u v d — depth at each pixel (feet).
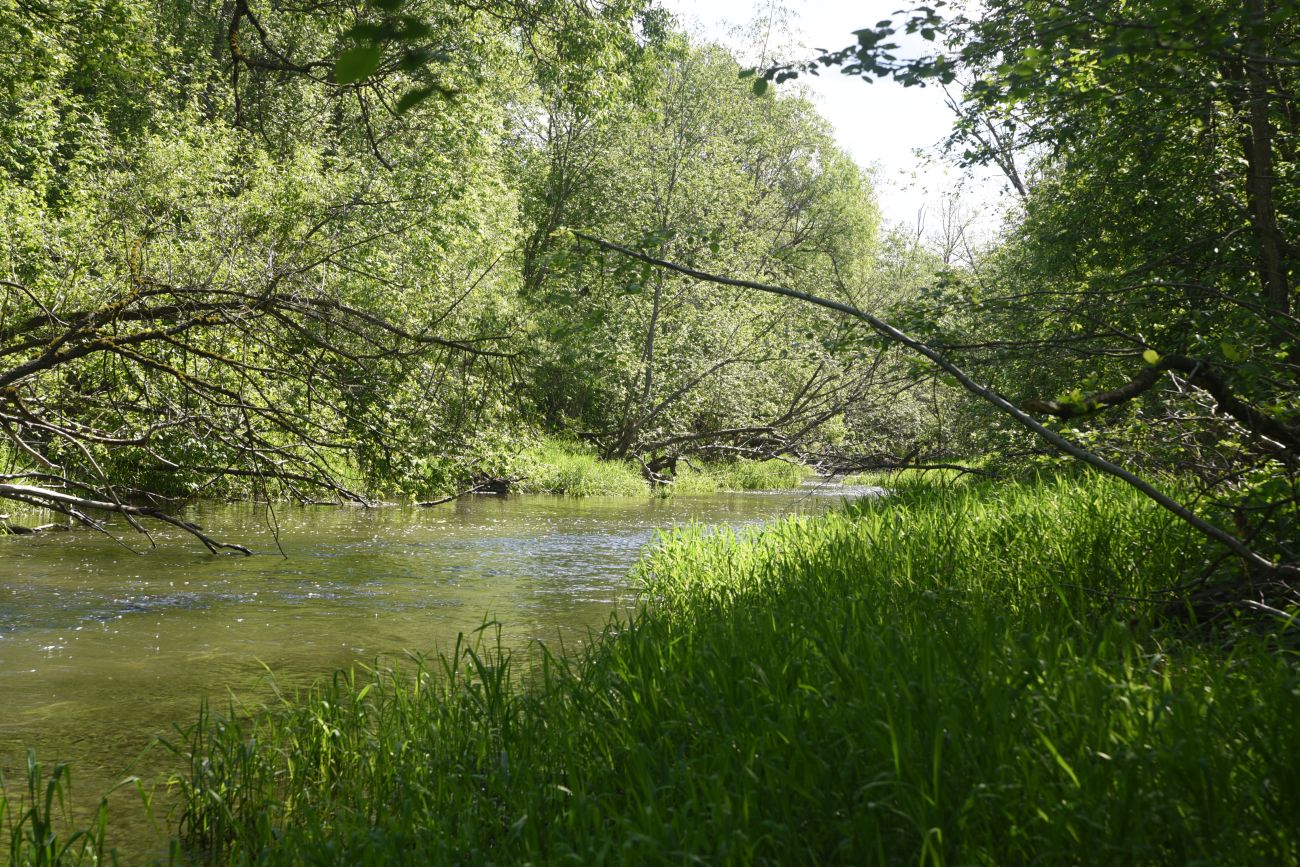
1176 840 9.92
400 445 34.30
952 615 19.17
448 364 34.32
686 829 11.02
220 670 25.52
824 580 24.44
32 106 66.49
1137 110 25.72
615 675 16.69
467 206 78.07
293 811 15.30
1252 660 14.08
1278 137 30.45
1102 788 10.47
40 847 13.08
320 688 23.52
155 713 21.79
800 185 152.56
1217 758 10.64
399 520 59.93
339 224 63.46
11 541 44.96
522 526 59.06
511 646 28.04
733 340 97.25
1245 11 15.85
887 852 10.82
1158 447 25.36
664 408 98.58
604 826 11.73
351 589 37.11
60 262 38.45
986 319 25.73
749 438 91.20
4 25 57.77
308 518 58.29
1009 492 33.40
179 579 37.88
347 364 33.94
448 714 16.65
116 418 35.58
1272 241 30.94
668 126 104.99
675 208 95.61
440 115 74.18
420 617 32.37
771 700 14.03
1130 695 12.46
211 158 66.03
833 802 11.45
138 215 54.49
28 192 54.39
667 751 13.82
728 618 20.53
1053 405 16.30
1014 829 10.00
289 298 31.81
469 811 12.73
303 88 81.76
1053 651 14.79
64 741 19.84
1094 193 46.34
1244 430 19.57
